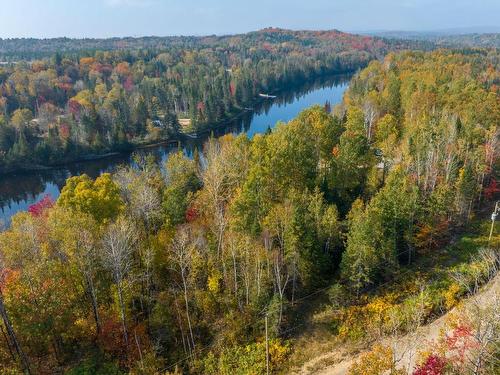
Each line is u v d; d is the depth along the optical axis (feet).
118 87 569.23
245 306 141.38
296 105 615.16
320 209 160.76
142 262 151.53
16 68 640.99
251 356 128.06
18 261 131.34
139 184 190.60
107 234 134.62
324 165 222.28
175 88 574.97
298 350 131.23
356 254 143.13
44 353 124.67
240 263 146.30
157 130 467.93
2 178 383.65
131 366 123.65
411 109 306.35
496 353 98.68
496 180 224.53
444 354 103.86
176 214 177.58
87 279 132.57
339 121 270.26
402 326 132.77
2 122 416.67
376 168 213.46
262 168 182.91
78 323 127.24
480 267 153.58
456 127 233.55
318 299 151.74
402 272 161.58
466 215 198.90
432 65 464.65
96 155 428.15
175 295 141.59
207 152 267.39
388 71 475.31
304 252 149.18
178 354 131.03
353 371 108.88
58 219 139.85
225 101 560.20
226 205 180.04
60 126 443.73
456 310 132.26
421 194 181.78
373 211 152.76
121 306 122.72
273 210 158.10
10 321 113.60
